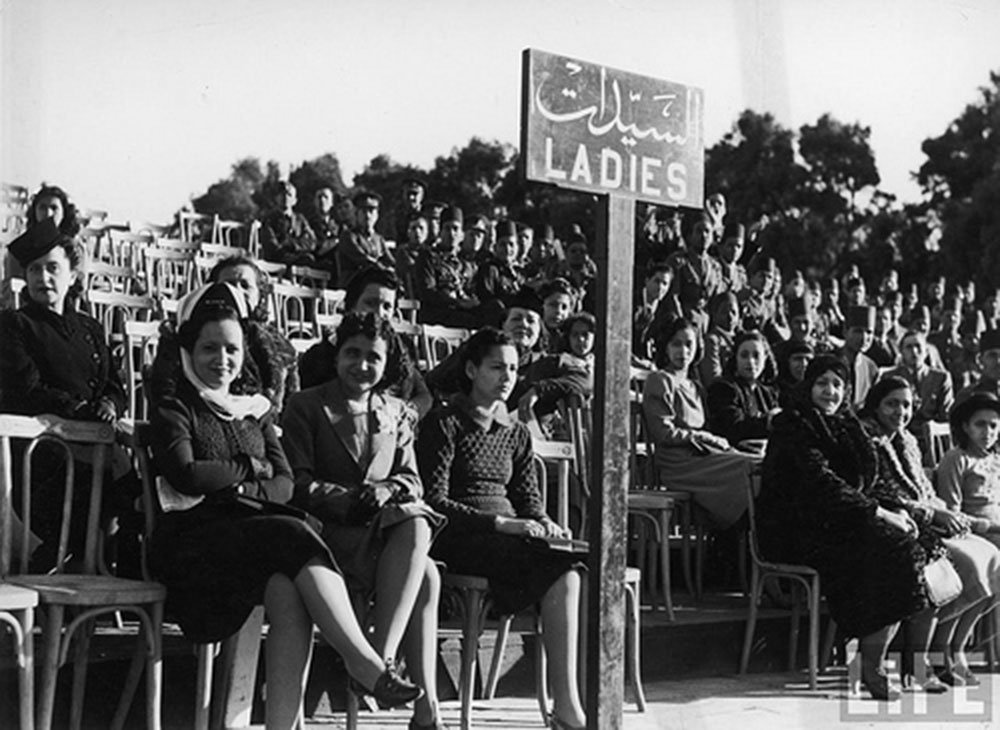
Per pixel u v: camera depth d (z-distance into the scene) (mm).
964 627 7070
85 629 4422
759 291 11617
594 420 3680
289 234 11062
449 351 8344
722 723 5598
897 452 7250
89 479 5086
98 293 6926
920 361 10609
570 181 3555
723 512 7305
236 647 4758
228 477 4535
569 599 4969
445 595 5695
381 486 4836
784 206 15297
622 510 3688
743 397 8023
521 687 5922
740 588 8062
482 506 5336
